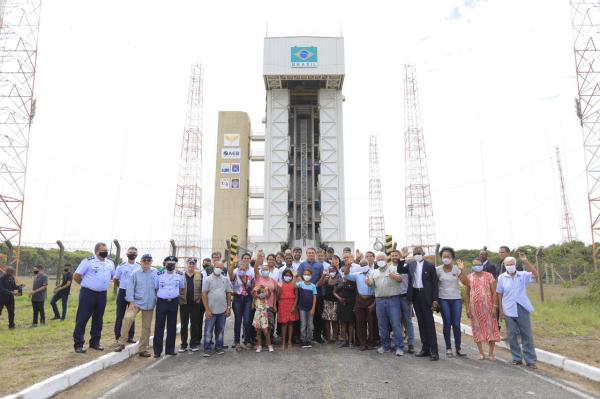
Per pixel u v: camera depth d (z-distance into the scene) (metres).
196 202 48.91
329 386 6.04
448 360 7.92
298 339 10.19
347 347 9.41
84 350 8.16
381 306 8.67
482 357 8.09
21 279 31.39
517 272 7.78
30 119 32.62
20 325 12.43
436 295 8.15
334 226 36.16
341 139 37.69
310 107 39.22
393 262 8.65
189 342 10.01
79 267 8.43
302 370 7.04
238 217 47.84
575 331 10.27
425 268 8.27
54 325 12.00
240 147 49.44
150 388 6.10
